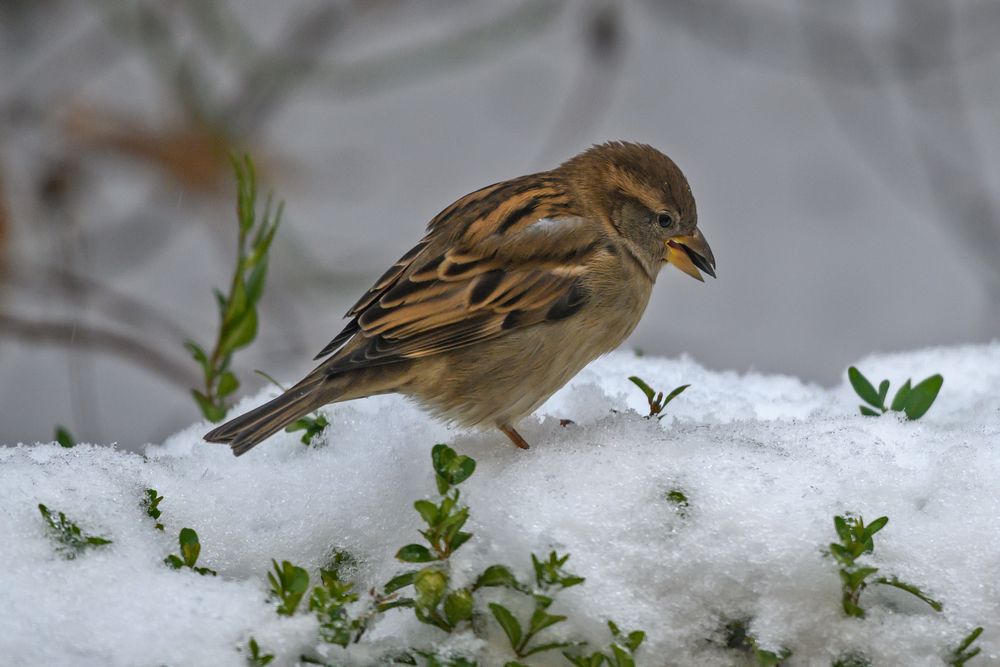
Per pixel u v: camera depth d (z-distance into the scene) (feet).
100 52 66.08
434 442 25.71
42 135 56.39
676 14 77.25
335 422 26.73
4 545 21.59
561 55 74.28
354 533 23.38
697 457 22.65
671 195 31.40
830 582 20.92
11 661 19.65
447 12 72.33
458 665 20.21
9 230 53.52
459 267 28.48
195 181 57.00
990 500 21.74
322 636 20.29
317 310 59.47
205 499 23.73
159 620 20.40
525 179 31.60
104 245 60.64
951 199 70.23
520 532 21.56
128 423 54.70
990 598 20.67
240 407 30.22
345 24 67.26
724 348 62.64
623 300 30.25
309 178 63.57
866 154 73.00
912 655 20.56
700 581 21.17
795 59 75.82
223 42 60.29
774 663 20.10
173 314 59.36
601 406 28.25
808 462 22.56
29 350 55.93
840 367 61.98
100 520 22.41
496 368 28.12
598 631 20.94
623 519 21.65
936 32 75.92
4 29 65.82
